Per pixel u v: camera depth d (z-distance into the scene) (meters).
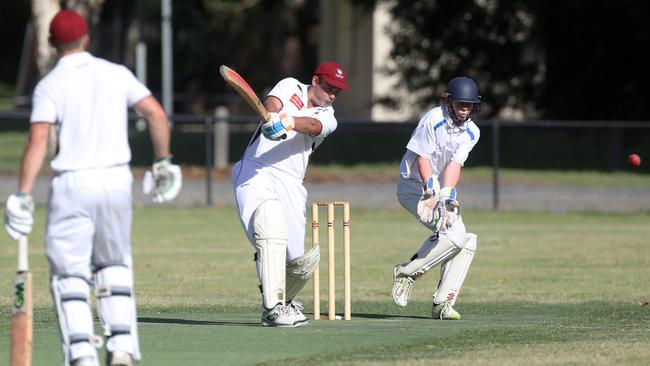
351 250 54.62
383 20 124.81
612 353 24.02
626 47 106.19
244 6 165.50
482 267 48.00
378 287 41.62
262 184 27.89
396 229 65.50
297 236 28.47
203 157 97.88
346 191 85.81
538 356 23.55
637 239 60.47
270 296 27.73
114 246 20.05
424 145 30.70
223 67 25.39
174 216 72.25
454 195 30.02
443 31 111.00
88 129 19.64
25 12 198.88
